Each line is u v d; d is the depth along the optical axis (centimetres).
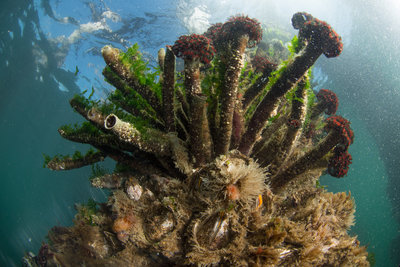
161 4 155
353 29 148
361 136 153
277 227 29
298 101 33
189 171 31
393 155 138
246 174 28
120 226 32
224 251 28
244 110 37
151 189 34
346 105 158
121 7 159
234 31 30
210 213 29
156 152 31
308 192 37
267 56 94
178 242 30
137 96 36
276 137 34
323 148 33
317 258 31
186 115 34
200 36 28
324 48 29
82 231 39
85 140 34
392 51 132
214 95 32
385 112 142
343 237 39
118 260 34
